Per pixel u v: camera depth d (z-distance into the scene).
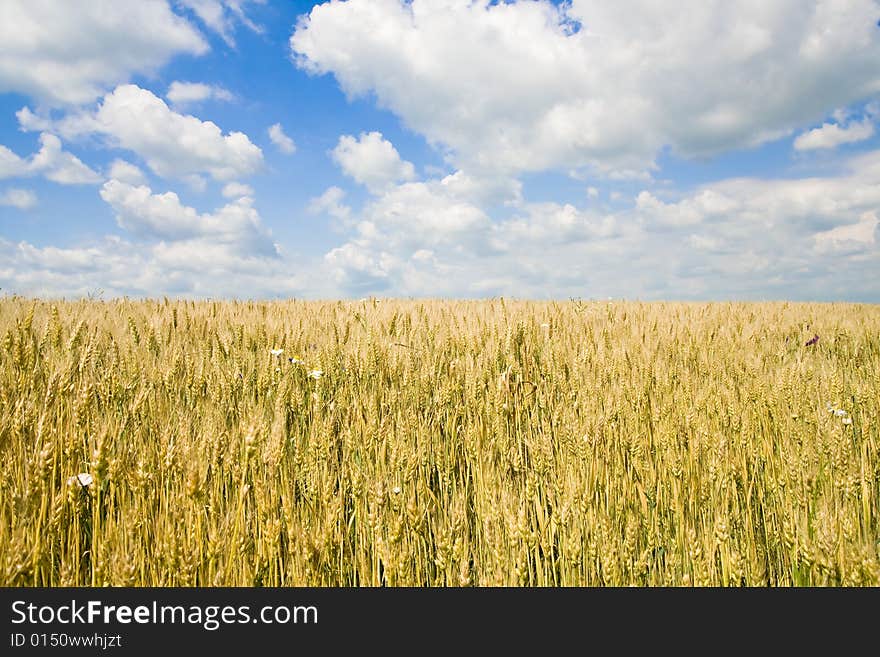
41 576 2.43
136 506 2.62
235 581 2.45
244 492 2.65
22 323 4.82
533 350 6.14
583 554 2.78
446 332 6.39
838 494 3.12
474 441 3.76
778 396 4.35
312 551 2.43
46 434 2.85
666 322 8.19
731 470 3.30
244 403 4.33
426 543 3.00
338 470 3.53
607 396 4.26
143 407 3.72
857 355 7.25
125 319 6.38
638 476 3.45
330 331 6.36
